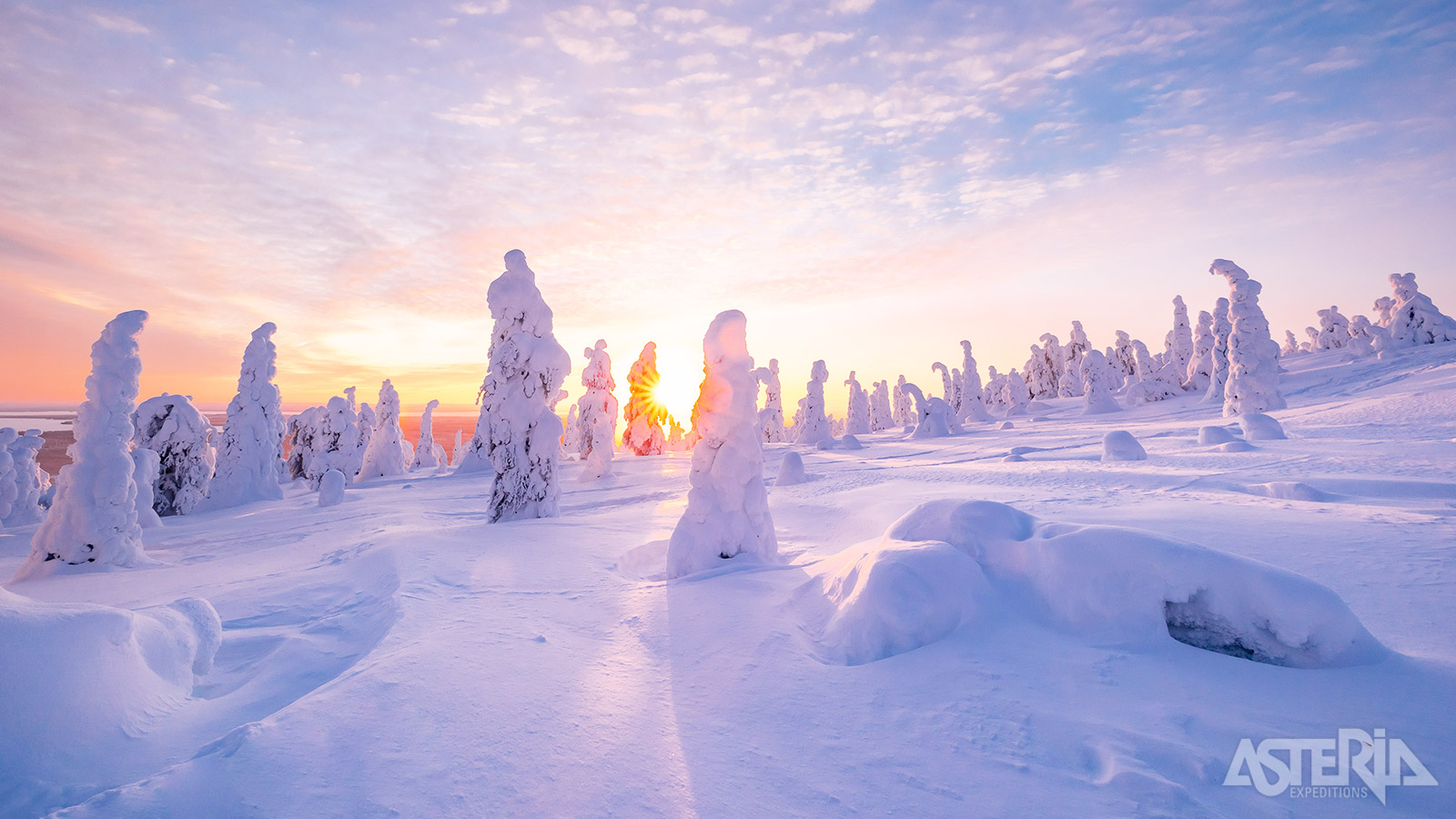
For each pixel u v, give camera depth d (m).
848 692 3.94
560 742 3.42
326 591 8.07
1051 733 3.24
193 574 10.38
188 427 24.42
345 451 33.06
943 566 4.84
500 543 10.22
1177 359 47.81
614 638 5.32
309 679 5.02
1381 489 10.01
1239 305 28.08
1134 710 3.39
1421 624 4.44
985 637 4.47
